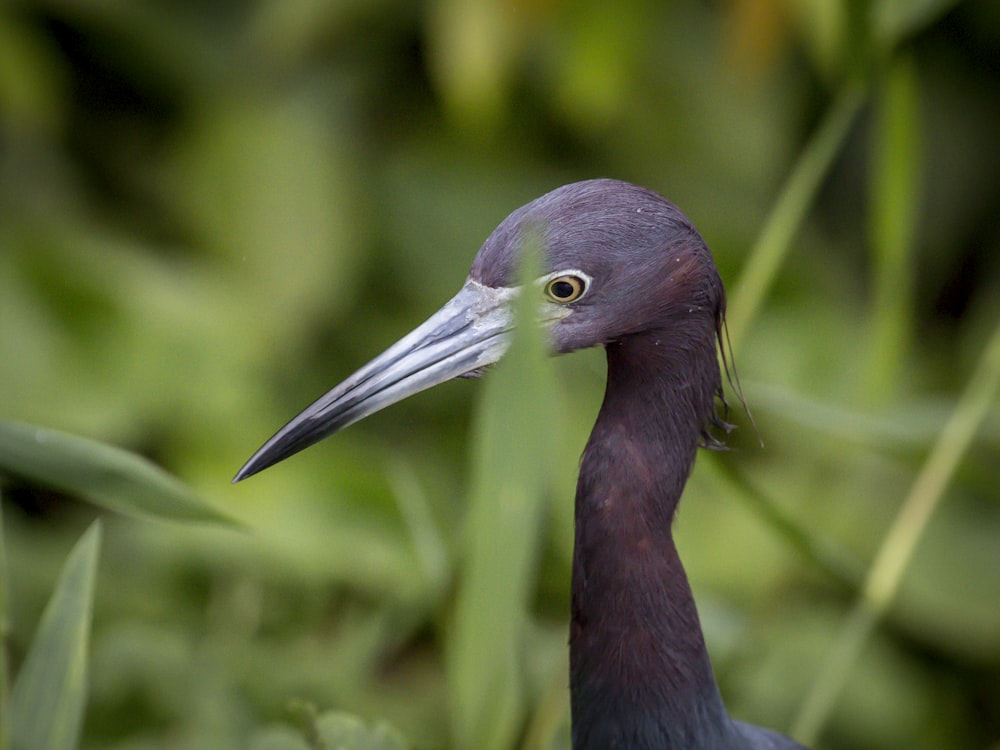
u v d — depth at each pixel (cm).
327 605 665
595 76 686
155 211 720
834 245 809
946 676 718
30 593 633
